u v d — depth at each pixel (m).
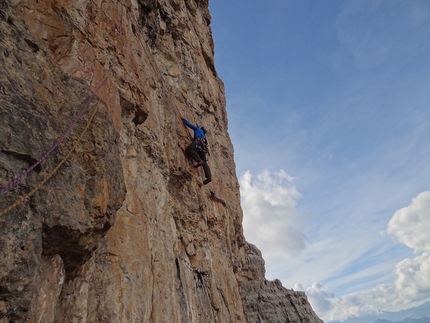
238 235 17.42
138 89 7.93
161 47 13.45
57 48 5.60
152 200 7.71
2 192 2.81
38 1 5.52
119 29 8.03
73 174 3.99
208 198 12.96
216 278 11.44
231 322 11.13
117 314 4.88
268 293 31.53
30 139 3.31
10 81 3.36
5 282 2.78
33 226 3.18
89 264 4.89
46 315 3.69
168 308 6.61
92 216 4.08
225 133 19.83
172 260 7.82
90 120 4.59
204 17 20.98
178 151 10.57
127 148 7.32
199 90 15.30
